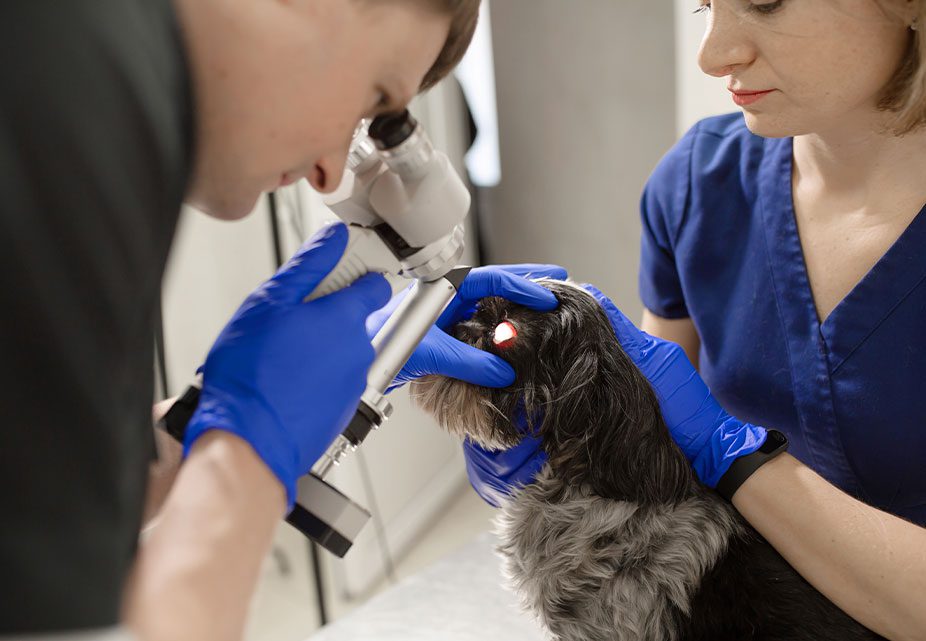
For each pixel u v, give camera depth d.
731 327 1.18
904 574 0.90
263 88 0.57
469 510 2.82
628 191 2.50
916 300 1.02
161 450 0.77
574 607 0.99
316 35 0.56
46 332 0.42
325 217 2.19
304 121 0.59
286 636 2.38
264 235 2.36
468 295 1.06
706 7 0.98
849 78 0.86
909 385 1.04
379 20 0.58
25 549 0.41
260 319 0.70
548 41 2.50
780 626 0.96
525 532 1.02
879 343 1.05
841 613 0.96
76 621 0.42
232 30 0.54
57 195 0.42
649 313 1.36
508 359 1.00
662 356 1.05
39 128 0.42
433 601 1.35
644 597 0.97
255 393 0.64
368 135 0.71
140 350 0.50
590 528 0.98
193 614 0.51
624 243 2.58
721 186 1.20
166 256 0.51
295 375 0.66
